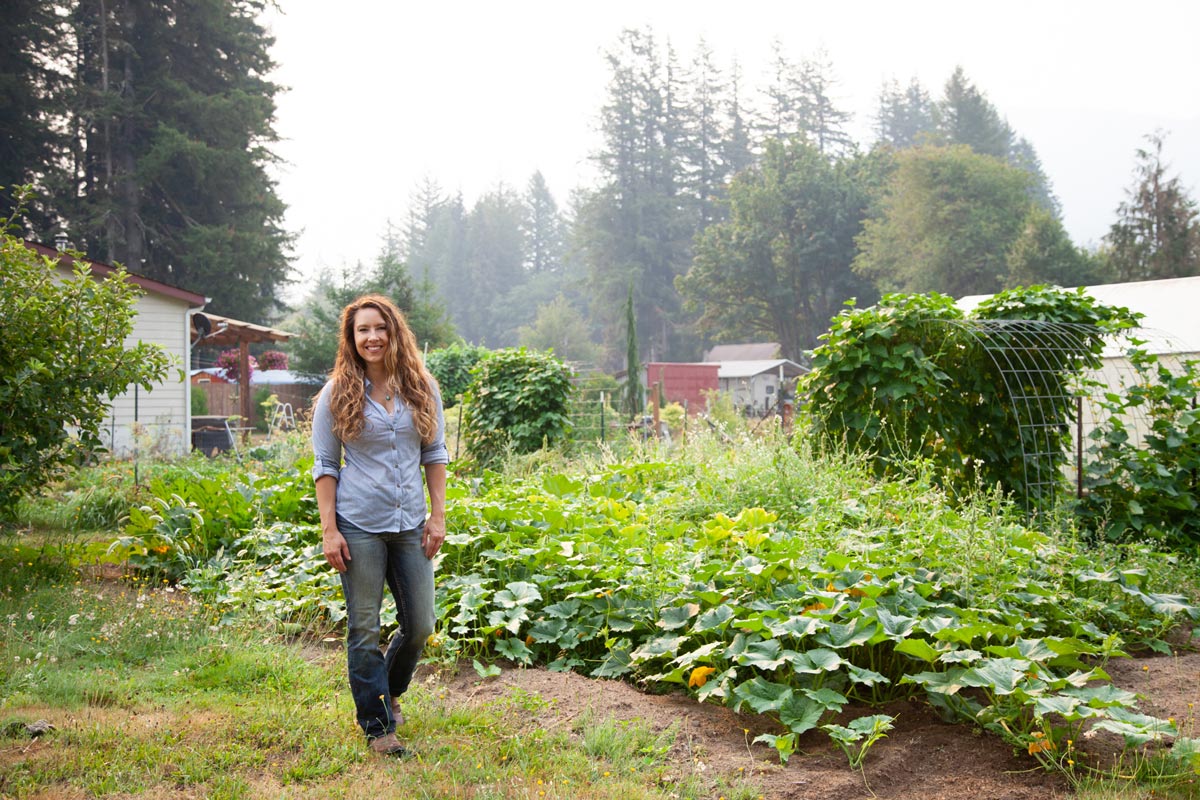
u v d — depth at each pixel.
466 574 5.37
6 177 33.19
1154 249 44.34
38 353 6.50
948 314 8.09
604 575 4.85
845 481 6.98
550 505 6.42
